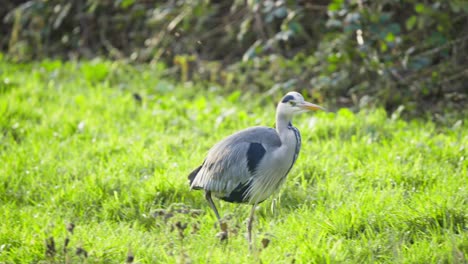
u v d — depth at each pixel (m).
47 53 20.86
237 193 9.11
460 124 13.09
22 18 20.44
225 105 15.29
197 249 8.47
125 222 9.58
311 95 15.73
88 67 17.89
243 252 8.34
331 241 8.58
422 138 12.16
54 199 10.20
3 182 10.83
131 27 20.78
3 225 9.13
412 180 10.37
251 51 15.75
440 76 14.95
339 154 11.67
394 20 16.58
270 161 8.88
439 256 7.92
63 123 13.82
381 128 12.98
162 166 11.37
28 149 12.32
